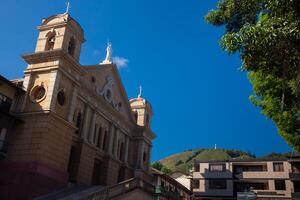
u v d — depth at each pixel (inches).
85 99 1560.0
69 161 1449.3
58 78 1305.4
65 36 1382.9
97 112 1648.6
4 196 1157.1
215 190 2468.0
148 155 2028.8
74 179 1408.7
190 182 2591.0
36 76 1336.1
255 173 2429.9
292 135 835.4
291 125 822.5
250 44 495.8
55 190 1226.0
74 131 1373.0
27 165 1178.0
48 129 1230.3
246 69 553.9
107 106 1717.5
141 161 1920.5
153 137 2090.3
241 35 510.9
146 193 1326.3
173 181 2146.9
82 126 1524.4
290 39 474.9
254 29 492.7
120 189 1214.9
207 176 2524.6
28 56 1348.4
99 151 1640.0
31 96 1296.8
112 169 1707.7
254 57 514.0
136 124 2012.8
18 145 1227.9
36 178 1156.5
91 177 1518.2
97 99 1648.6
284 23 480.7
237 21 673.6
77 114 1509.6
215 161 2561.5
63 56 1325.0
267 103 847.7
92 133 1574.8
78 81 1421.0
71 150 1471.5
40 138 1213.7
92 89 1610.5
